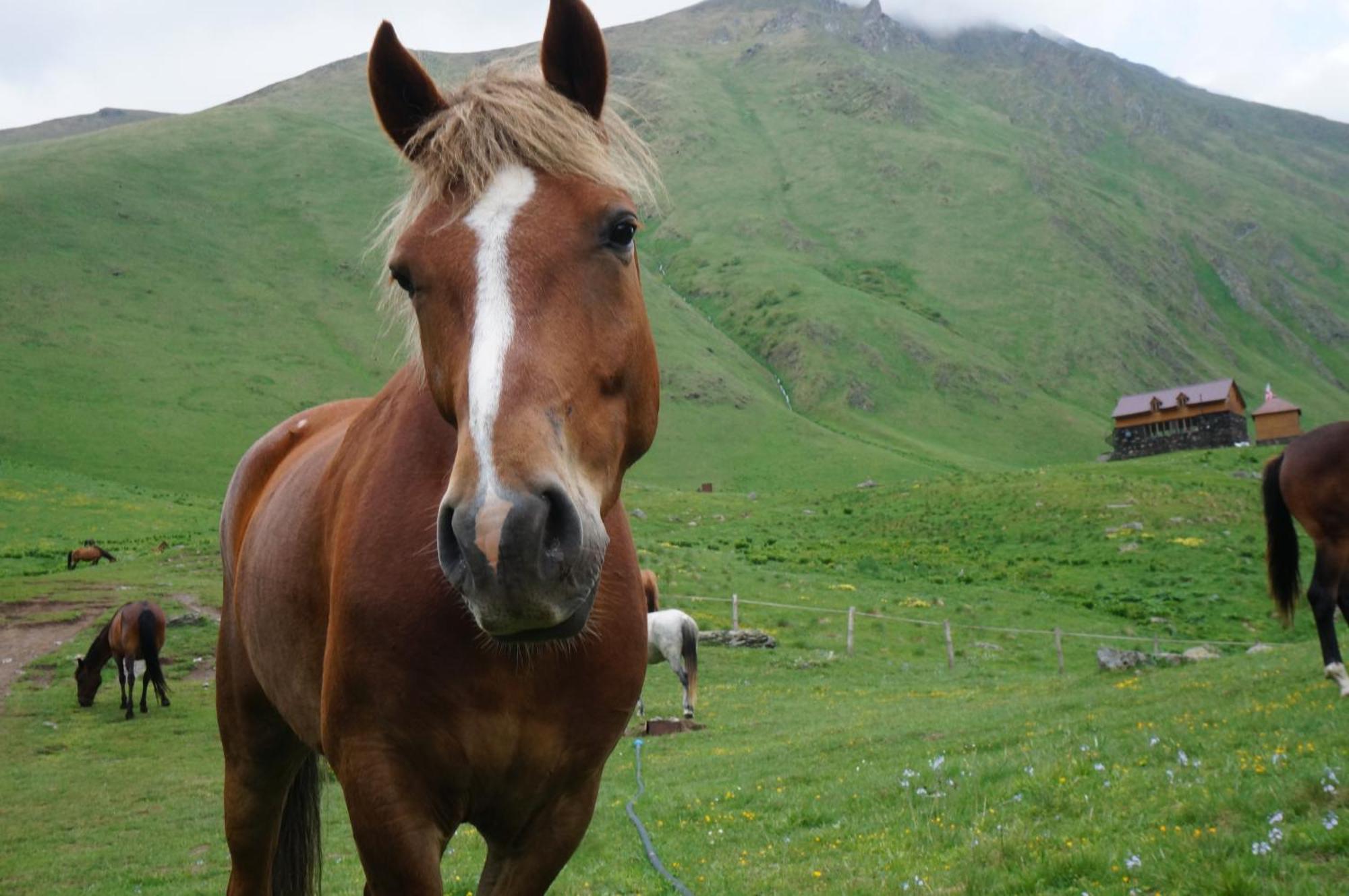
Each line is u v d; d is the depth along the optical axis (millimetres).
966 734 13047
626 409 2695
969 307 175250
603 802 11312
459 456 2295
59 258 109188
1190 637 31484
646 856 8328
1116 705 13203
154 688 20984
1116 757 8852
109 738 18094
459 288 2504
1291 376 185000
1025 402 139750
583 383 2473
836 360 140000
